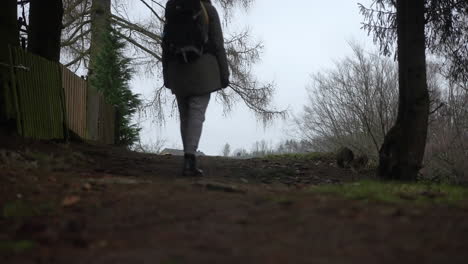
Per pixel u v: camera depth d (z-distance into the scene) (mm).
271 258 2406
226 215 3227
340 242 2631
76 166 6211
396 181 6645
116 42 19922
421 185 5816
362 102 17766
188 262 2371
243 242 2662
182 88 6000
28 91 7598
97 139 14883
